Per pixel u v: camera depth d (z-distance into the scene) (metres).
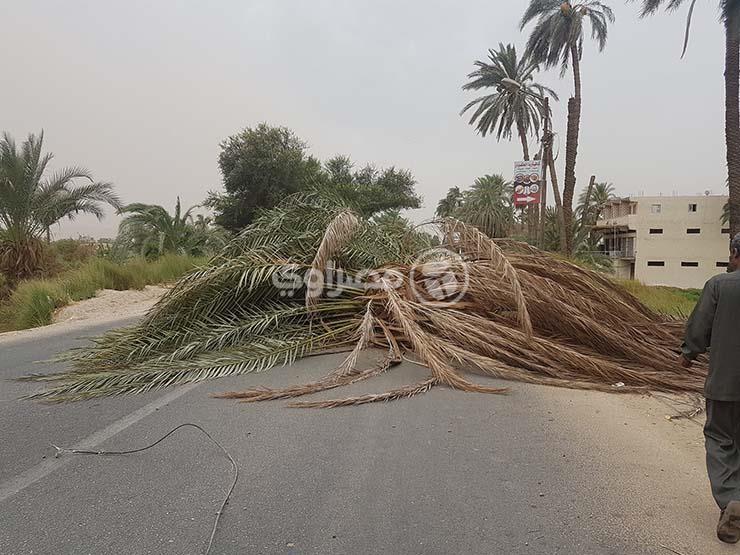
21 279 18.23
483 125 39.44
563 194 29.52
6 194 18.11
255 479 3.49
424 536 2.84
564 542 2.79
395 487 3.38
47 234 20.08
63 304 14.98
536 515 3.05
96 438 4.25
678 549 2.73
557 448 4.02
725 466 2.84
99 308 14.76
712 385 2.91
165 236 25.27
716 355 2.91
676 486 3.41
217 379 6.02
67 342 9.29
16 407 5.12
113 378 5.79
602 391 5.58
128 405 5.13
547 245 44.34
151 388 5.70
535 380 5.85
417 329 6.57
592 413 4.86
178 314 6.98
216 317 7.06
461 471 3.62
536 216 36.09
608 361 6.27
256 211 9.05
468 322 6.65
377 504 3.16
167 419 4.69
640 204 52.94
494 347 6.25
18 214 18.53
